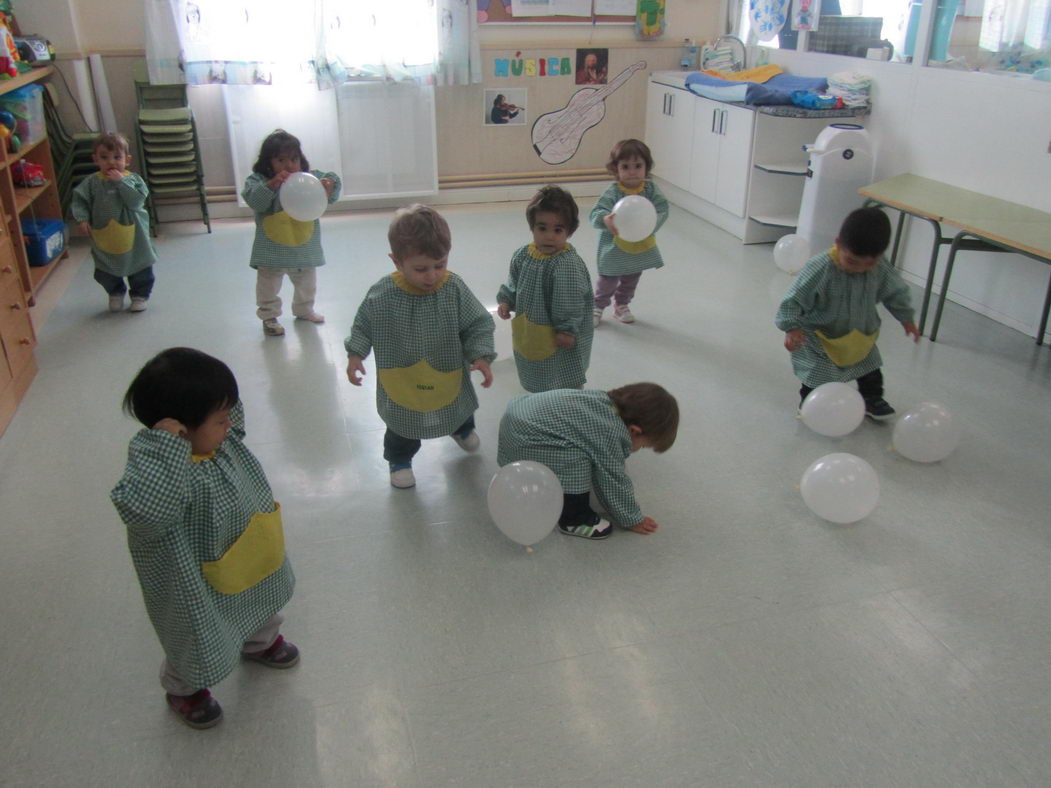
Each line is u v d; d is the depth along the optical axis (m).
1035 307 3.43
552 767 1.48
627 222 3.14
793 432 2.67
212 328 3.49
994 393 2.95
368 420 2.74
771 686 1.66
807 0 4.84
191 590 1.35
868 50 4.34
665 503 2.28
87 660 1.71
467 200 5.70
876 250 2.39
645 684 1.66
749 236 4.83
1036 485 2.37
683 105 5.30
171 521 1.28
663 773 1.47
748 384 3.02
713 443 2.60
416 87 5.18
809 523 2.19
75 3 4.61
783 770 1.48
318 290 3.97
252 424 2.70
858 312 2.55
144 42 4.79
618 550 2.08
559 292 2.42
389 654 1.74
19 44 4.10
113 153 3.39
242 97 4.89
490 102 5.46
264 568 1.51
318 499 2.29
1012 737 1.55
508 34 5.35
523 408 2.15
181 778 1.46
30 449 2.52
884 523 2.19
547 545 2.09
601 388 2.96
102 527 2.15
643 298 3.94
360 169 5.31
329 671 1.69
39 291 3.91
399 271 2.11
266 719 1.58
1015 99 3.39
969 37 3.65
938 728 1.57
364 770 1.47
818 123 4.58
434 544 2.10
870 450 2.56
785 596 1.92
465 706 1.61
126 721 1.57
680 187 5.53
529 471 1.93
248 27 4.67
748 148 4.64
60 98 4.63
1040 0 3.26
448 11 4.98
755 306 3.84
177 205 5.13
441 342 2.13
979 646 1.77
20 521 2.17
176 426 1.28
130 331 3.45
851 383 2.84
